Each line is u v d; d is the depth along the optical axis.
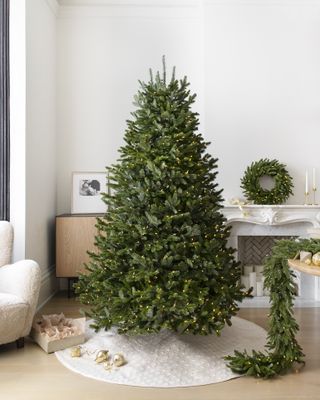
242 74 4.00
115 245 2.30
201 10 4.08
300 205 3.75
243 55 3.99
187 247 2.18
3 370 2.15
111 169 2.43
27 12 3.14
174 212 2.17
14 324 2.35
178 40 4.27
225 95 4.00
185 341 2.45
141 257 2.11
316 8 3.99
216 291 2.19
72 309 3.40
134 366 2.13
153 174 2.19
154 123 2.28
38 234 3.47
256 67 4.00
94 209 4.18
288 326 2.09
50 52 3.95
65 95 4.24
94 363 2.21
